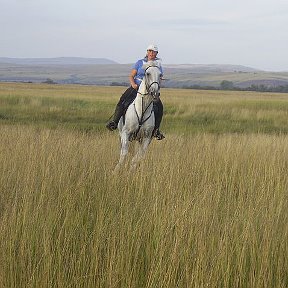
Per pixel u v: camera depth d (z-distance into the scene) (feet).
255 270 13.43
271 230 15.38
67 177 21.01
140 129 30.48
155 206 16.46
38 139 35.35
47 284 12.38
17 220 15.03
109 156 28.71
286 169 28.09
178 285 12.56
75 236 14.73
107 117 88.63
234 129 80.28
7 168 23.48
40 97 117.29
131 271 12.68
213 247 14.17
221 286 13.05
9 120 76.43
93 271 12.94
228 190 22.22
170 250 13.62
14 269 12.84
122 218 16.03
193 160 27.89
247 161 29.99
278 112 104.63
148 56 30.45
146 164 24.68
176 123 84.58
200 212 16.16
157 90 28.84
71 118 85.05
